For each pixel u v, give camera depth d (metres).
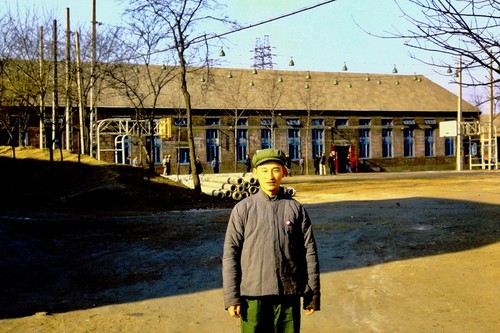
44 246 11.08
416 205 17.12
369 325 6.04
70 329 6.11
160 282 8.43
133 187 19.77
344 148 54.44
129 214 16.36
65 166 23.52
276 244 3.77
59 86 25.95
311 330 5.93
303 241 3.89
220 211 17.17
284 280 3.74
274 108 50.62
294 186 29.30
